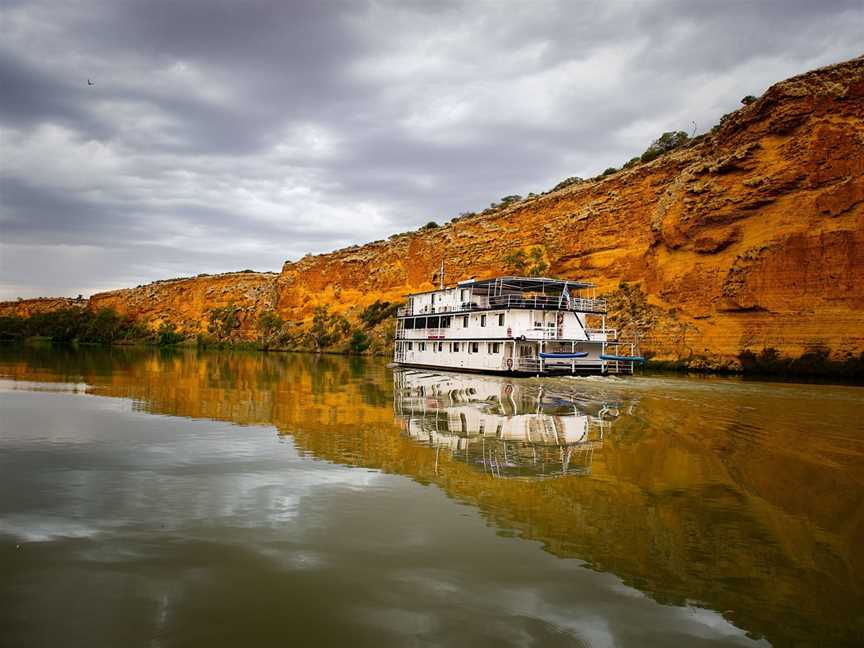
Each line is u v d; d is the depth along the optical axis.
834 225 40.94
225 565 7.64
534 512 9.98
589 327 53.28
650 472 12.78
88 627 6.05
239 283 150.75
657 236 59.03
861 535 8.91
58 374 41.34
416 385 35.28
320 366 59.06
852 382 35.56
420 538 8.70
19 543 8.37
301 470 12.81
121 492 11.04
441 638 5.92
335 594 6.86
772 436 17.23
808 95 48.62
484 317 45.88
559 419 20.69
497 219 93.31
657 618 6.37
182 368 51.69
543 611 6.51
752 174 50.25
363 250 121.06
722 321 46.59
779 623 6.28
